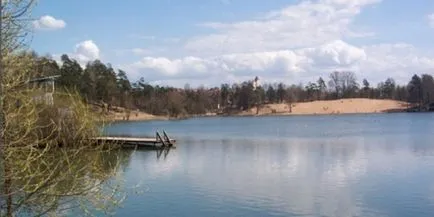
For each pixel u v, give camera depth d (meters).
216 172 31.80
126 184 26.42
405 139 55.62
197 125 108.12
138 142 48.44
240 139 61.41
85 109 11.21
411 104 172.12
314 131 75.38
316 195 24.02
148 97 150.50
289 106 180.75
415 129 75.00
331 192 24.69
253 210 21.19
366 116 145.00
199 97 173.38
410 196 23.48
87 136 11.43
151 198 23.16
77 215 14.82
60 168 9.91
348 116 149.75
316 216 20.17
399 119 115.88
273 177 29.44
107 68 118.38
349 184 26.73
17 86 9.62
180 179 28.81
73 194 9.98
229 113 177.88
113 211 19.91
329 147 47.78
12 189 9.12
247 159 38.81
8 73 9.28
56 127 10.45
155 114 147.75
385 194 23.98
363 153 41.69
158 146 49.25
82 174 10.84
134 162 36.50
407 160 36.31
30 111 9.84
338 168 32.78
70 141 10.95
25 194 9.41
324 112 174.00
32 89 9.92
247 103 182.25
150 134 73.19
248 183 27.44
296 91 196.00
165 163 36.25
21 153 9.76
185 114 162.25
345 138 59.22
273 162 36.69
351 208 21.39
